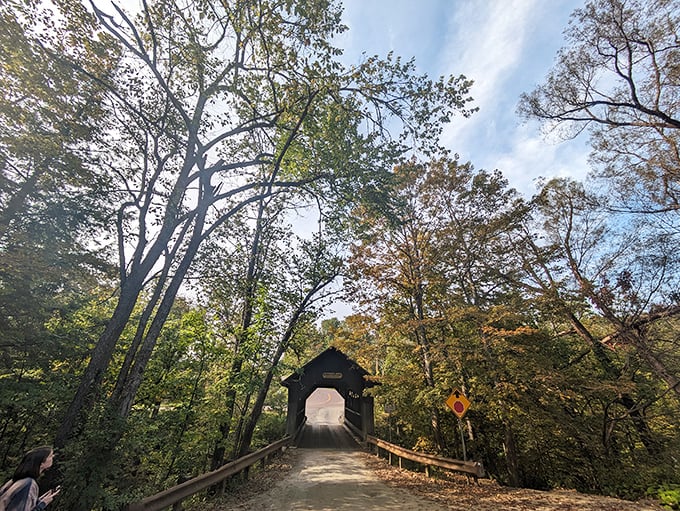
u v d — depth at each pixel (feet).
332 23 30.89
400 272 47.65
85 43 28.45
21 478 10.71
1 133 27.73
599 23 43.39
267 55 31.99
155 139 33.47
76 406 21.84
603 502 23.80
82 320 38.55
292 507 23.22
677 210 42.98
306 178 39.09
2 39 24.06
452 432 48.39
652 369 41.68
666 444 37.68
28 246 29.73
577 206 52.95
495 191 43.21
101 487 16.66
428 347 41.98
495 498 25.02
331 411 181.16
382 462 44.29
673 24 39.09
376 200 35.50
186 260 29.32
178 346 37.01
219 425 36.37
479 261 43.70
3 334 27.55
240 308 45.14
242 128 34.91
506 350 35.37
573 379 34.22
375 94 34.78
